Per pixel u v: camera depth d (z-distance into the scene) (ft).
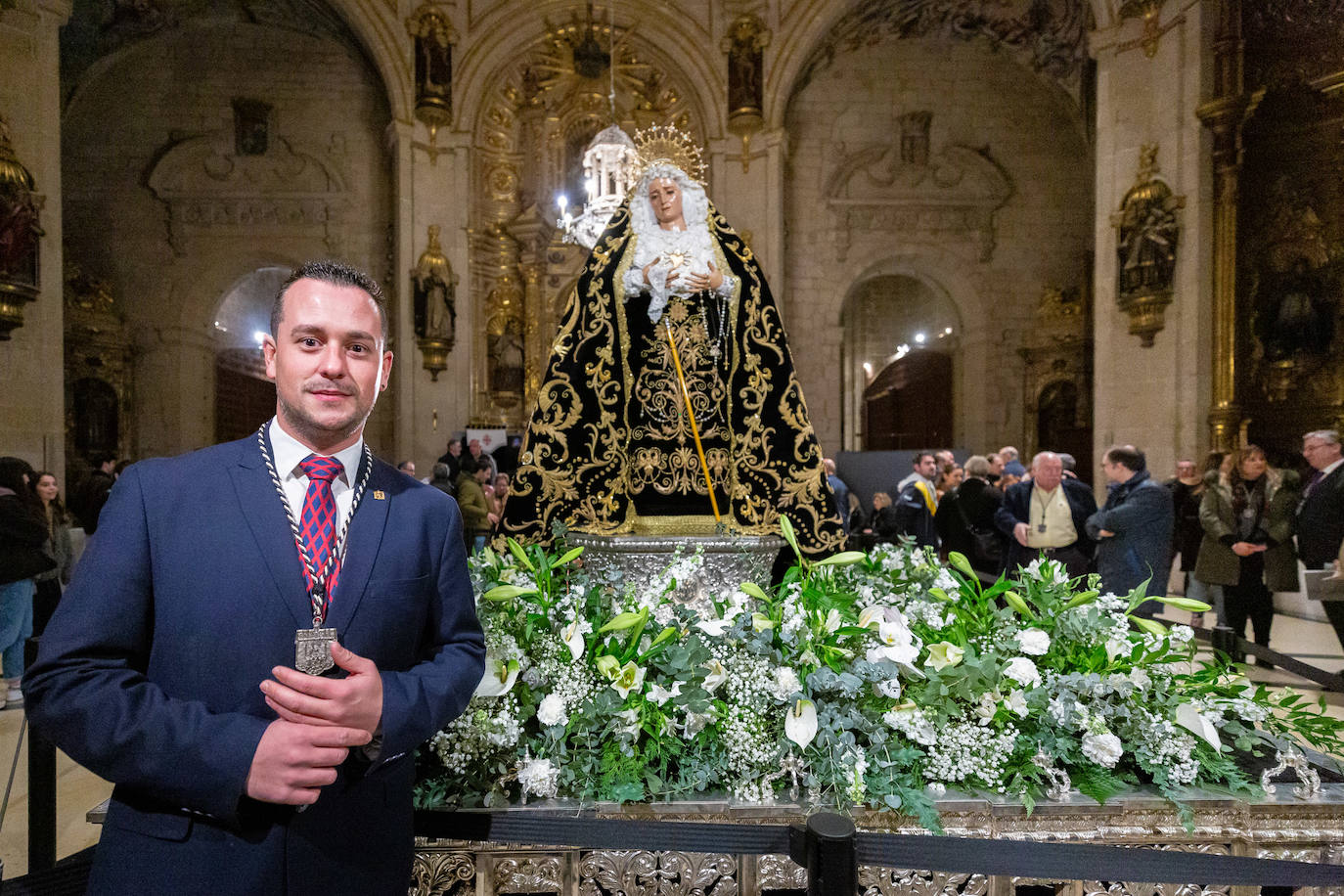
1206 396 30.40
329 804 4.11
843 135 46.96
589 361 9.70
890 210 47.09
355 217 46.06
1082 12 41.24
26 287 26.20
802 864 5.06
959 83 46.93
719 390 9.99
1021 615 7.28
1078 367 45.01
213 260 46.01
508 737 6.00
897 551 8.95
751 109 42.45
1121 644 6.70
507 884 6.01
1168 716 6.48
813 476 10.06
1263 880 5.31
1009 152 47.14
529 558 7.48
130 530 3.95
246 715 3.72
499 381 45.62
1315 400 28.09
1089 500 15.17
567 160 46.19
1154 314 31.60
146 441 45.44
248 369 56.39
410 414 41.83
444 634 4.68
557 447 9.51
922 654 6.64
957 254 47.16
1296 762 6.33
